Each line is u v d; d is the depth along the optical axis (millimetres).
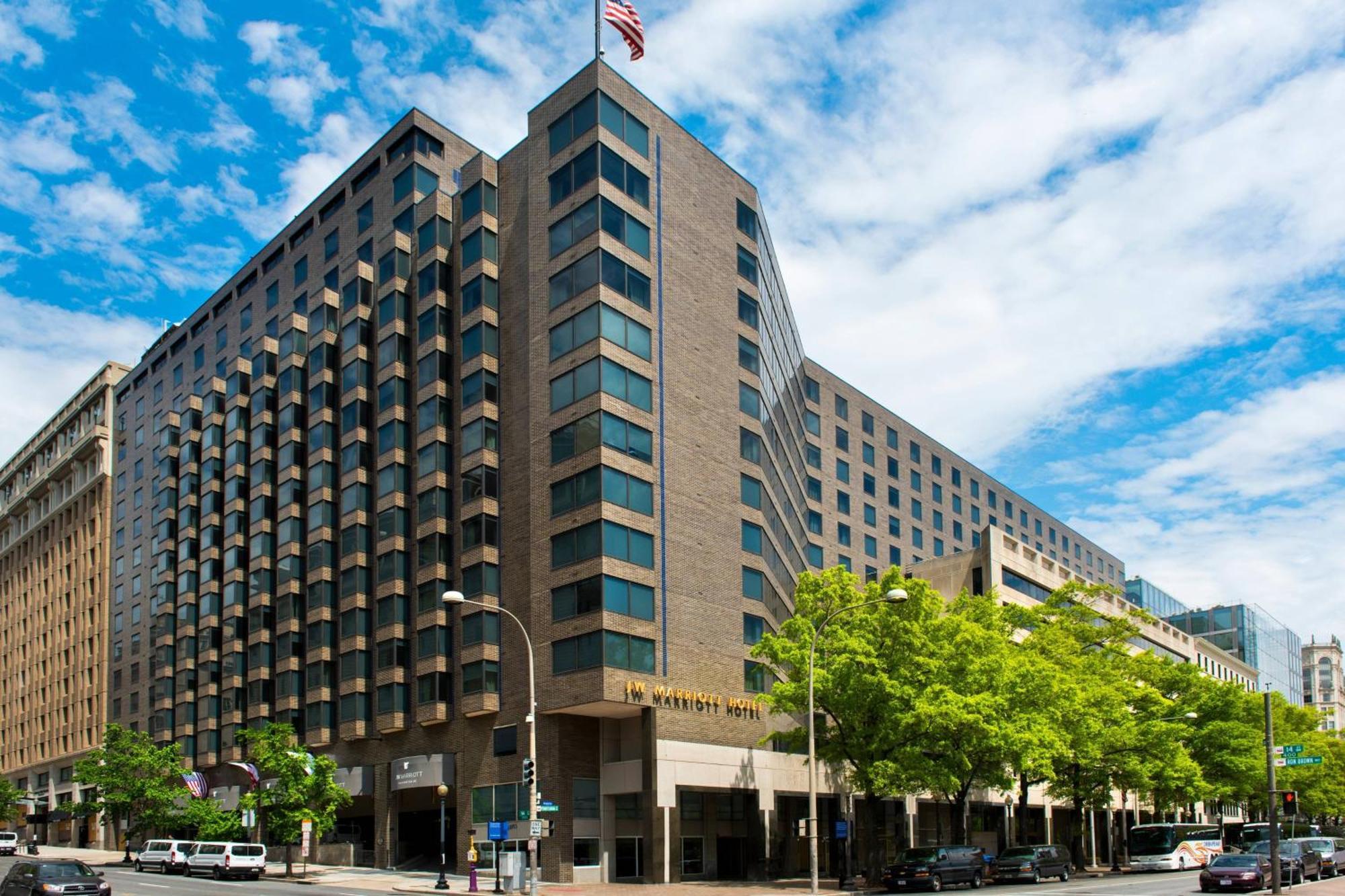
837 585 49031
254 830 66688
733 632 57344
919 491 102812
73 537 107438
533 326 57125
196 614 82625
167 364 94188
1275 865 39906
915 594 47688
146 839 82625
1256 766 74125
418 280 64375
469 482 58406
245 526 77938
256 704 72375
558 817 49812
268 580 74500
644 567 52531
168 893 42312
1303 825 99000
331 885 47812
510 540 56438
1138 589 158250
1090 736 58594
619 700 49438
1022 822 59000
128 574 94375
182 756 79500
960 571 86000
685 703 52594
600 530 50875
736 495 59938
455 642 57281
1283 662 171125
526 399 57281
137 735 77375
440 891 43000
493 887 45250
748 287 64375
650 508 53688
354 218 72188
